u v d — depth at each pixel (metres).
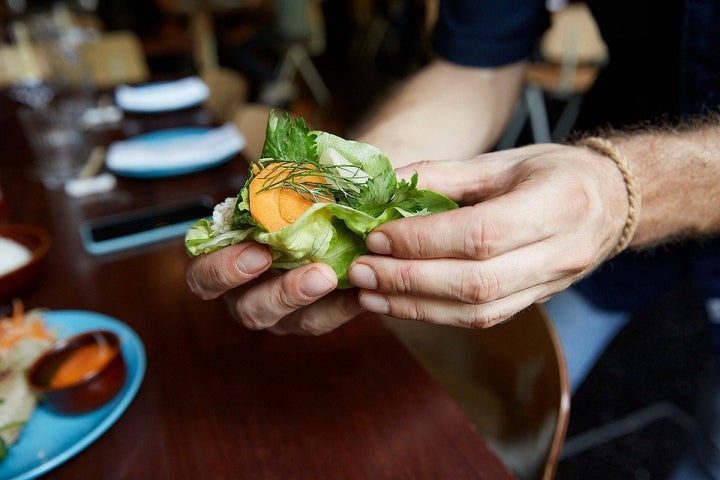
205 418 0.37
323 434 0.35
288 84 2.43
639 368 1.03
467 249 0.25
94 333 0.41
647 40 0.51
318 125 2.12
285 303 0.29
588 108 0.61
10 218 0.66
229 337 0.44
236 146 0.77
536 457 0.36
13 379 0.38
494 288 0.26
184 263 0.54
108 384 0.38
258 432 0.35
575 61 1.67
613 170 0.31
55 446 0.35
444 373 0.46
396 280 0.27
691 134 0.37
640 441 0.88
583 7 1.65
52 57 1.13
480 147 0.54
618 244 0.33
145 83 1.21
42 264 0.51
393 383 0.39
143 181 0.73
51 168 0.79
